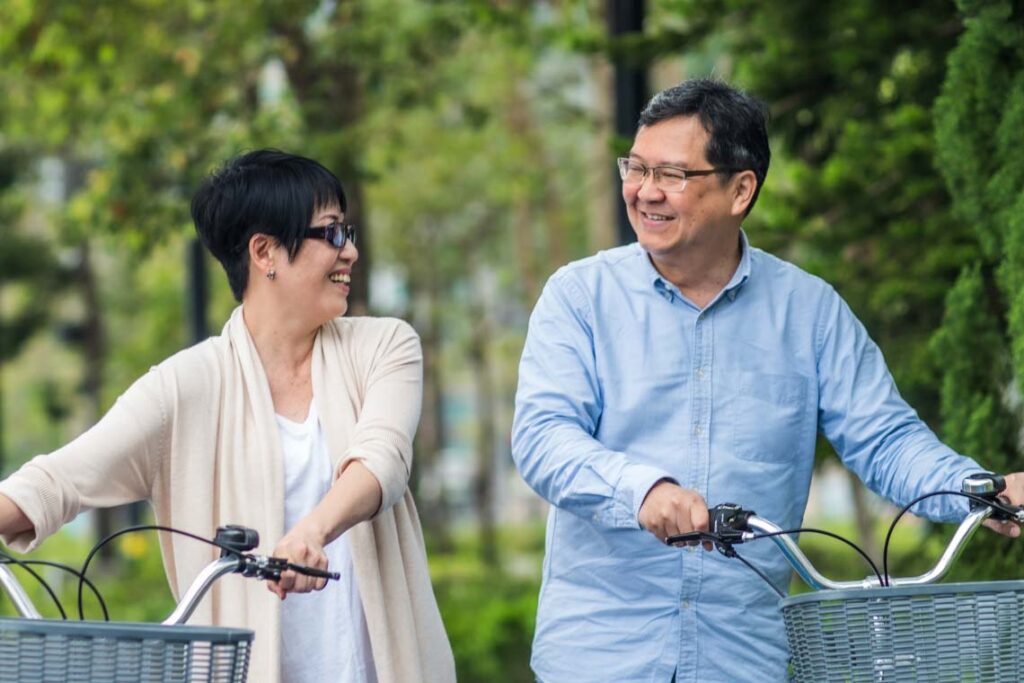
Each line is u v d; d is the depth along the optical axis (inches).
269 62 958.4
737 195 281.9
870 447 286.5
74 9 947.3
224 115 964.6
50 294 1793.8
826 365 291.3
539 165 1579.7
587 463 264.7
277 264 282.8
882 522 816.3
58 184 1790.1
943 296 534.9
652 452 284.2
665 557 279.9
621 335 287.1
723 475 282.5
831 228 567.2
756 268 291.7
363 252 911.0
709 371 285.4
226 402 283.3
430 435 1791.3
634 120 617.0
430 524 1738.4
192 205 288.0
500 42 1026.1
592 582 283.9
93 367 1834.4
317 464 283.6
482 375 2031.3
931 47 557.6
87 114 1035.9
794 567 248.1
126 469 277.4
